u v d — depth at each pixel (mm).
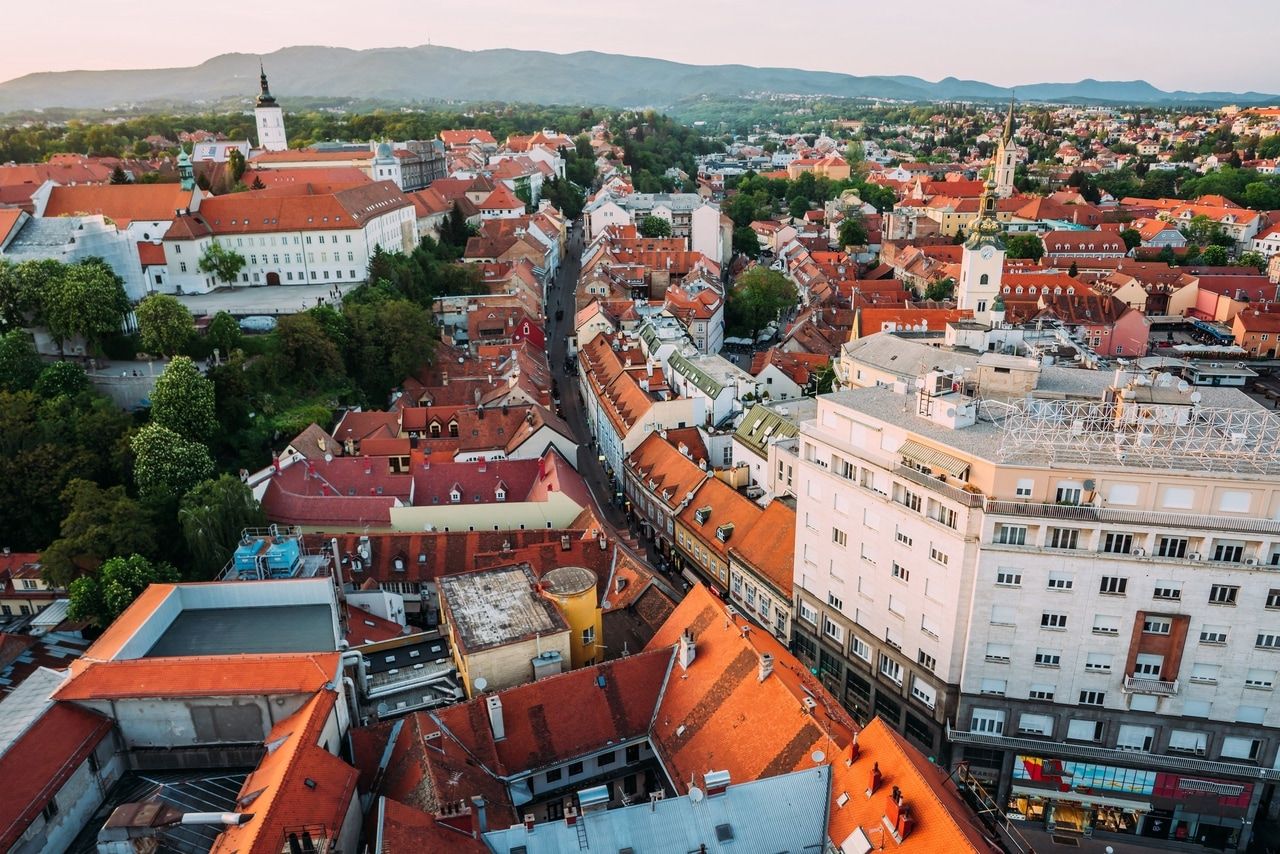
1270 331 192125
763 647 66188
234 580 72625
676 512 107688
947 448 68750
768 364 151750
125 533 87625
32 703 54312
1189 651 65562
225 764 55594
